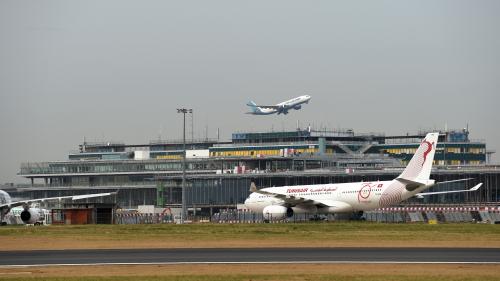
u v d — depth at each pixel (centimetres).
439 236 15450
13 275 9481
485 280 8569
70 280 8881
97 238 15738
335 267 9844
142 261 10862
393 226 19575
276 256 11312
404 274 9131
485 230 17450
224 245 13612
